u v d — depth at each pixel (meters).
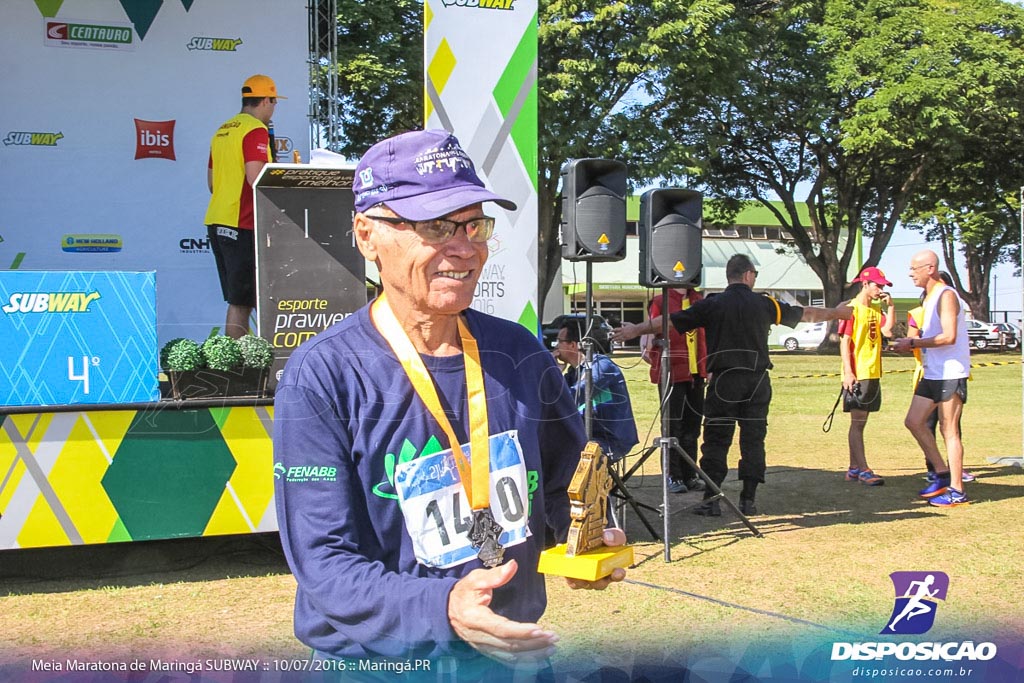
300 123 8.73
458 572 1.62
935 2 23.02
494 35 5.06
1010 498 6.86
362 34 16.23
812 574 4.73
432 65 4.98
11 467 4.29
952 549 5.25
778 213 26.03
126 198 8.19
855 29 22.98
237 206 8.20
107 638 3.48
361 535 1.60
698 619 3.73
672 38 17.47
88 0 8.03
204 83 8.33
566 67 17.08
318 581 1.50
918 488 7.29
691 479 7.39
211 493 4.61
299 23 8.66
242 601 4.23
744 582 4.56
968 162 25.69
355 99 16.17
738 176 25.36
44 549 5.08
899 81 22.02
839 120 23.31
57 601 4.23
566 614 3.86
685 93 18.97
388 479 1.59
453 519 1.62
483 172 5.10
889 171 25.03
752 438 6.33
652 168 17.64
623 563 1.65
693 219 5.50
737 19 20.19
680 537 5.71
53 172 8.02
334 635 1.58
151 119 8.21
